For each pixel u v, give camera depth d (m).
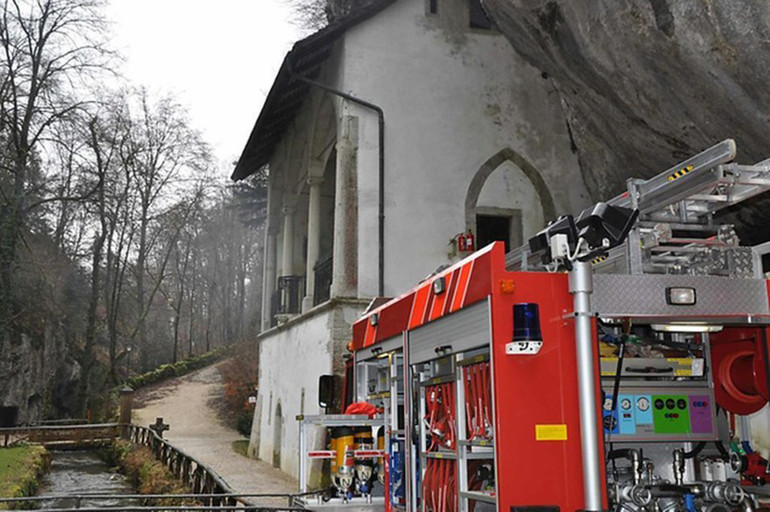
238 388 37.62
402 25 14.91
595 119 11.66
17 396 34.47
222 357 50.81
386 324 6.51
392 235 14.09
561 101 14.87
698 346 5.16
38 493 17.59
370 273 13.88
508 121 15.09
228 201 54.91
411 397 5.73
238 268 60.62
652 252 5.02
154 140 42.00
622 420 4.80
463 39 15.19
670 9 7.86
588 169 13.69
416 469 5.68
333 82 15.19
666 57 8.36
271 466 18.19
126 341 42.81
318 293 16.30
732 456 5.18
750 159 8.58
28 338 35.97
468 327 4.64
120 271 43.12
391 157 14.38
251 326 50.84
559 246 4.27
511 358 4.19
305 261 19.75
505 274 4.30
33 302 36.56
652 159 10.77
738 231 9.77
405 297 6.03
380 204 14.04
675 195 4.50
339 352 13.52
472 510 4.76
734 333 5.05
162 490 16.55
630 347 5.02
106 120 35.94
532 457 4.08
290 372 16.95
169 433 31.64
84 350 39.78
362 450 6.95
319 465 12.58
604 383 4.83
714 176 4.20
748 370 5.08
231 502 11.78
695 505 4.46
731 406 5.11
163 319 57.22
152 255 52.84
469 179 14.68
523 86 15.31
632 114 10.09
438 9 15.17
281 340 18.30
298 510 6.17
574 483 4.07
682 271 4.97
